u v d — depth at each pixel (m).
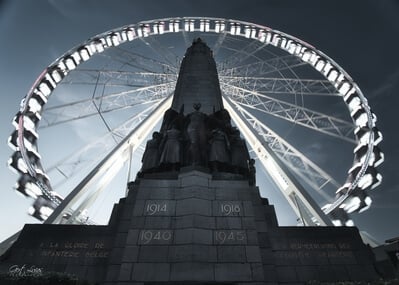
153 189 12.09
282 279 10.42
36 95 31.17
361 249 11.45
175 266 9.68
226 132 16.12
